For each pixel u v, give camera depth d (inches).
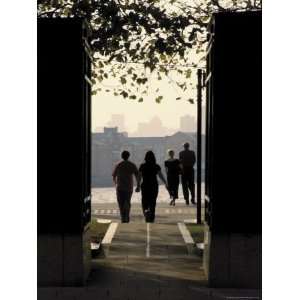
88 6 976.3
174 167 1507.1
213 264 629.9
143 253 842.8
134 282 661.3
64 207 629.9
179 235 993.5
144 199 1187.3
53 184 629.3
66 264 633.0
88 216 687.1
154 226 1100.5
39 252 630.5
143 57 1010.7
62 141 629.0
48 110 630.5
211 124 645.9
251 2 984.3
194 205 1510.8
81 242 631.8
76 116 630.5
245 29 627.8
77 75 630.5
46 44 629.9
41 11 975.0
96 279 673.6
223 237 628.7
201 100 1119.0
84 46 645.9
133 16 989.8
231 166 628.1
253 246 626.5
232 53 629.6
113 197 2166.6
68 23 629.0
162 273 707.4
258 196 625.6
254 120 628.4
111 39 987.3
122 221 1198.3
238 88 629.0
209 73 683.4
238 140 627.8
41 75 631.2
